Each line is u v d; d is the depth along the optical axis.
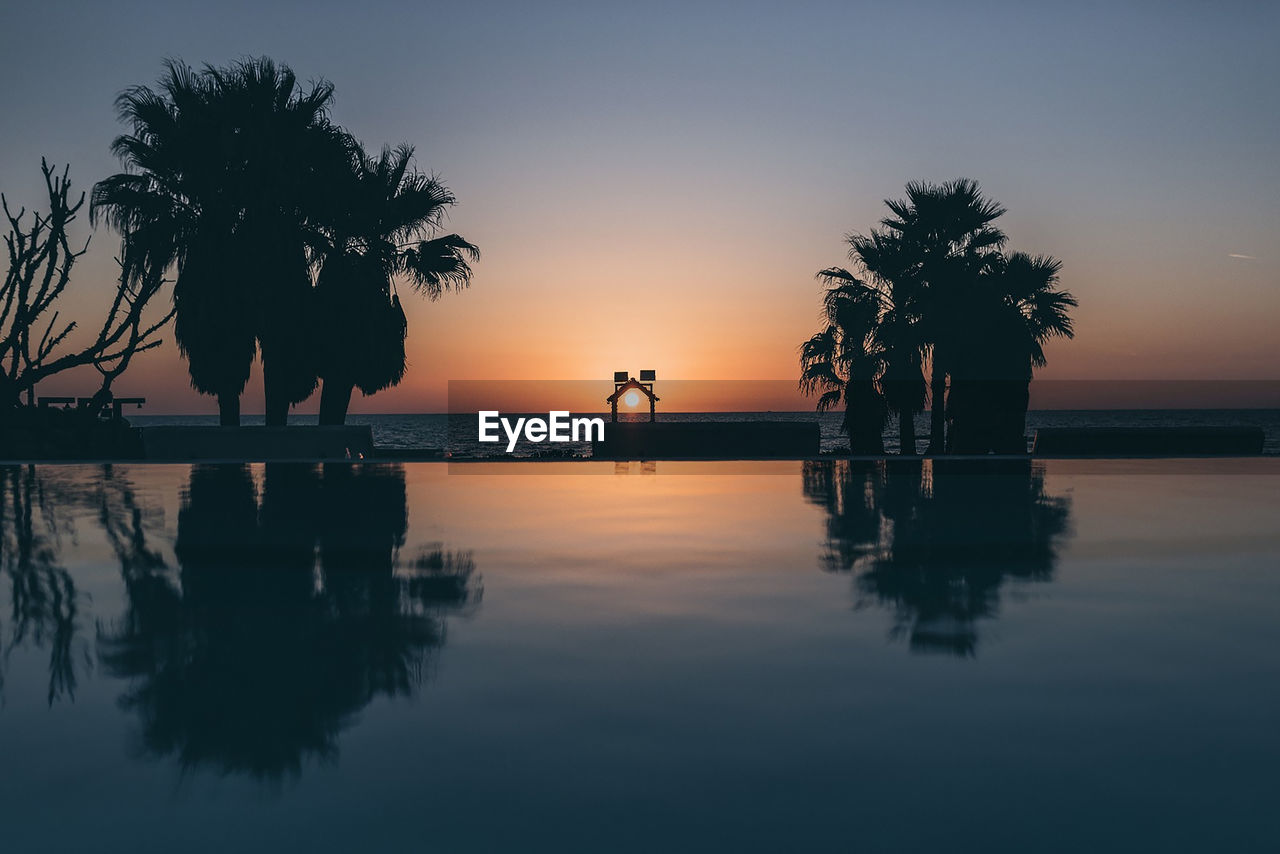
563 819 2.75
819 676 4.15
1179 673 4.18
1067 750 3.26
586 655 4.52
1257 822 2.72
